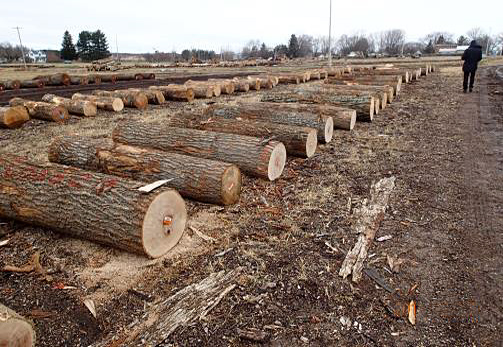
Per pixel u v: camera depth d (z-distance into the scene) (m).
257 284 3.24
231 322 2.81
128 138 6.14
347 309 2.98
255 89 17.72
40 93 15.90
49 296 3.12
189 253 3.74
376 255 3.74
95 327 2.80
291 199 5.04
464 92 14.82
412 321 2.84
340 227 4.27
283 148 5.69
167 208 3.60
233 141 5.55
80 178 3.81
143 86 19.19
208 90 14.66
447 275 3.41
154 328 2.72
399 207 4.79
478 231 4.16
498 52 107.38
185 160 4.74
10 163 4.19
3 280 3.33
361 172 6.09
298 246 3.88
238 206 4.80
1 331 2.11
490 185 5.43
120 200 3.47
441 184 5.51
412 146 7.54
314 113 8.23
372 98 9.53
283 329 2.76
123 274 3.40
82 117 10.74
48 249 3.82
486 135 8.22
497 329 2.77
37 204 3.86
